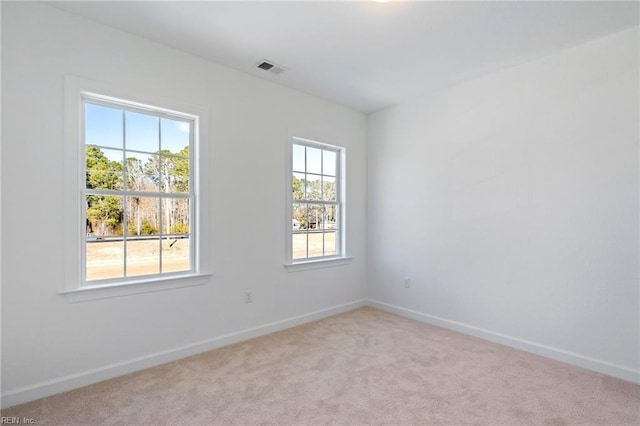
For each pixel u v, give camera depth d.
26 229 2.08
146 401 2.09
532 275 2.88
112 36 2.40
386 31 2.44
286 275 3.48
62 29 2.20
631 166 2.39
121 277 2.50
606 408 2.03
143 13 2.23
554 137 2.75
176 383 2.31
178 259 2.79
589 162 2.57
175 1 2.10
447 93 3.48
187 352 2.76
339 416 1.95
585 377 2.43
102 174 2.43
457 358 2.74
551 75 2.76
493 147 3.12
